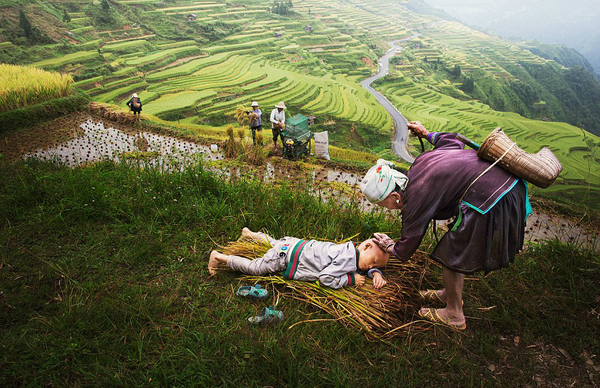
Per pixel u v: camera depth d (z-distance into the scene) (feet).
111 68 267.59
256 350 9.13
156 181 18.21
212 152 39.99
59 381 8.20
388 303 11.10
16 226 13.78
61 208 14.87
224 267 12.54
